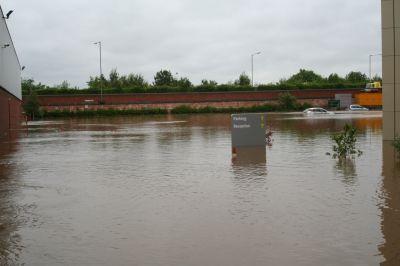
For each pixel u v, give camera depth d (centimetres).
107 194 1036
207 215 826
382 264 574
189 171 1341
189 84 10681
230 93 8531
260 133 1981
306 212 830
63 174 1351
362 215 804
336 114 6100
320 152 1748
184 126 3844
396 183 1091
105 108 7950
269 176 1223
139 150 1962
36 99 6981
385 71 2092
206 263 589
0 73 3269
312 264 577
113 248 656
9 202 977
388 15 2070
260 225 754
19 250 659
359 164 1411
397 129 2100
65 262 605
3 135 3259
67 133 3322
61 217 839
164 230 739
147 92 8438
